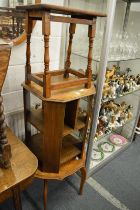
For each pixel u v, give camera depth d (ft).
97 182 5.42
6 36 3.71
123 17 5.56
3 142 2.64
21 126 4.85
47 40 2.73
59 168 3.93
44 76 2.95
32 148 4.13
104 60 3.83
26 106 3.90
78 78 3.59
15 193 2.88
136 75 6.37
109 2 3.39
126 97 6.93
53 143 3.51
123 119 6.57
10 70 4.12
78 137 4.63
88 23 3.10
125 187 5.34
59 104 3.09
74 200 4.80
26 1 3.69
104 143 6.87
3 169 2.77
